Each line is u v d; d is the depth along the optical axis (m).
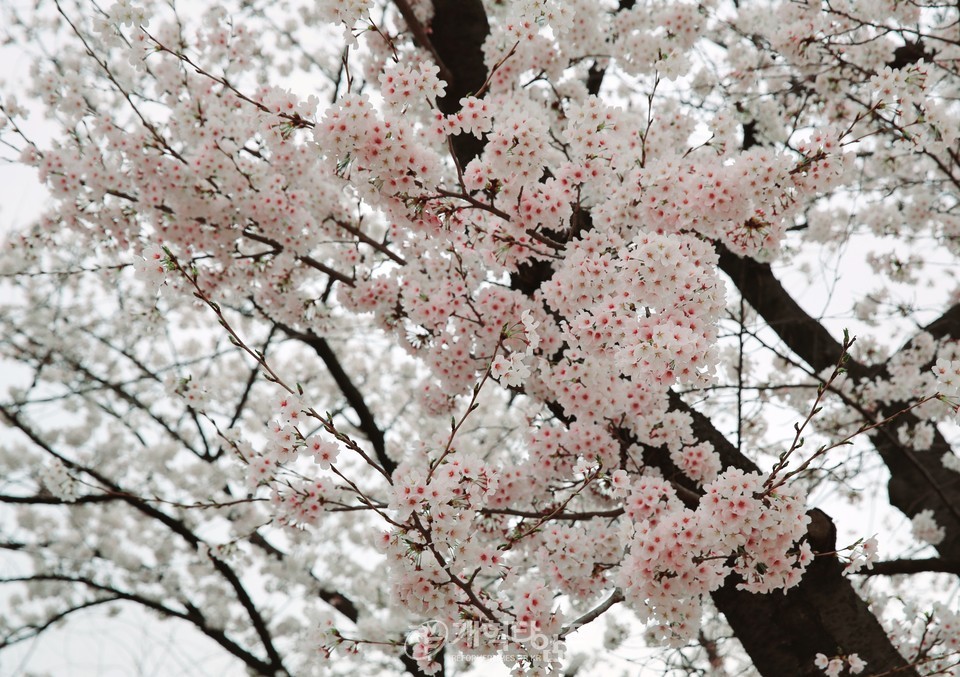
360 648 2.75
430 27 3.98
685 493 2.90
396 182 2.57
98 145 4.08
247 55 4.23
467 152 3.87
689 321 2.35
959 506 5.12
